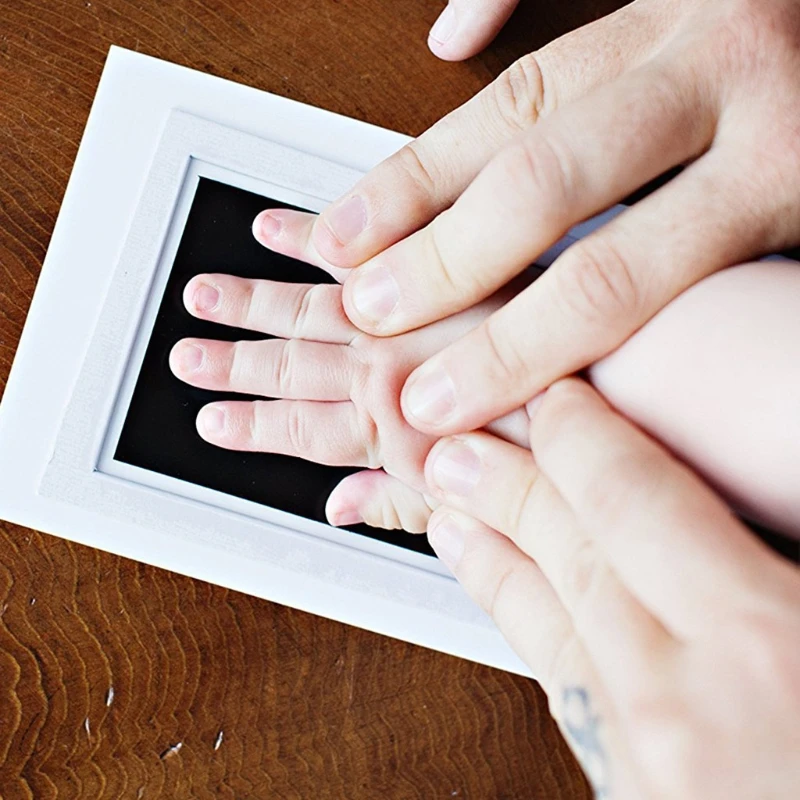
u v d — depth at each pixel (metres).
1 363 0.30
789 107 0.27
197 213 0.30
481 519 0.27
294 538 0.30
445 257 0.27
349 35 0.31
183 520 0.30
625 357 0.27
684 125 0.27
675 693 0.23
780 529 0.26
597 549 0.25
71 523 0.30
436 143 0.29
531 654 0.26
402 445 0.30
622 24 0.29
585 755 0.24
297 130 0.31
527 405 0.28
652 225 0.27
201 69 0.31
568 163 0.27
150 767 0.30
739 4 0.28
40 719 0.30
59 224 0.30
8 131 0.30
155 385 0.30
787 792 0.22
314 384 0.30
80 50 0.30
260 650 0.31
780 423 0.25
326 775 0.31
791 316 0.25
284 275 0.31
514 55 0.31
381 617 0.31
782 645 0.22
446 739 0.31
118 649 0.30
